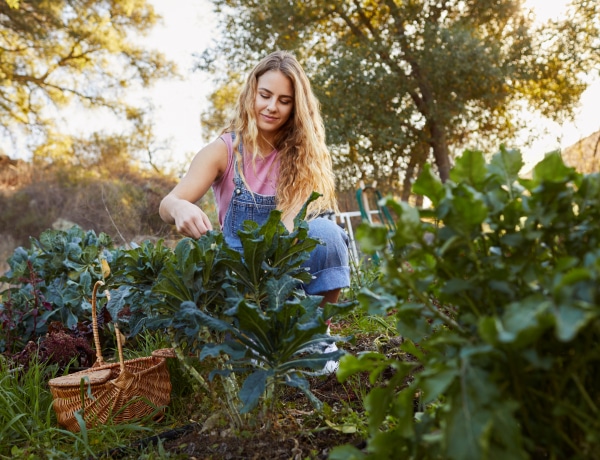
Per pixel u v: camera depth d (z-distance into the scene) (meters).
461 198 0.79
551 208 0.82
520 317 0.68
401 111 10.39
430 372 0.74
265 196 1.97
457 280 0.83
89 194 9.27
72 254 2.63
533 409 0.80
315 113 2.10
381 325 2.31
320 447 1.29
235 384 1.40
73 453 1.45
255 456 1.25
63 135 13.00
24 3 12.72
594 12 10.46
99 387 1.57
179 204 1.66
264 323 1.18
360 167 10.51
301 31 11.03
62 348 2.11
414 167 10.99
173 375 1.83
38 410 1.69
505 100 10.73
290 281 1.30
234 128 2.07
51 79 13.59
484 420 0.69
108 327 2.50
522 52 10.52
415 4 10.78
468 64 9.78
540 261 0.89
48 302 2.51
